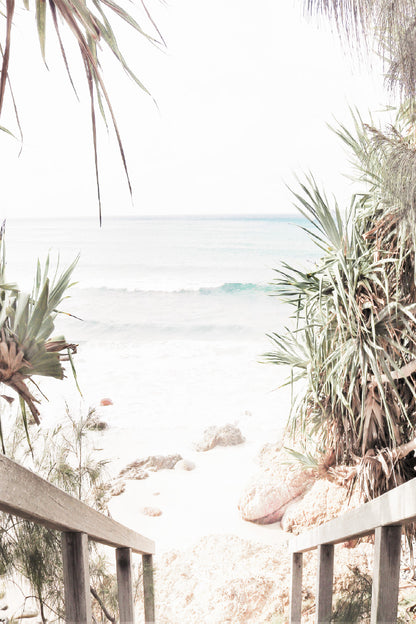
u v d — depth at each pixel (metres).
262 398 12.74
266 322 22.47
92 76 1.14
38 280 2.18
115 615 3.37
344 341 4.42
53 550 2.87
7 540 2.74
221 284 28.22
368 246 4.52
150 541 3.49
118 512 7.28
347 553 4.57
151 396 12.99
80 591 1.69
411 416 4.73
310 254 35.75
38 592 2.85
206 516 7.18
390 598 1.48
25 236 48.25
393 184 3.39
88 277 32.09
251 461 8.92
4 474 1.11
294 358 5.07
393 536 1.48
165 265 34.41
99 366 16.23
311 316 4.93
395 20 1.74
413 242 3.88
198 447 9.51
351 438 4.90
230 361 16.75
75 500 1.64
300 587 3.35
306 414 5.12
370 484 4.54
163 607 4.59
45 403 11.85
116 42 1.22
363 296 4.42
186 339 20.41
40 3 1.08
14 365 1.90
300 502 6.70
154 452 9.30
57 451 4.61
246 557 5.49
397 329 4.33
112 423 10.81
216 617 4.19
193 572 5.25
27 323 1.91
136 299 26.98
